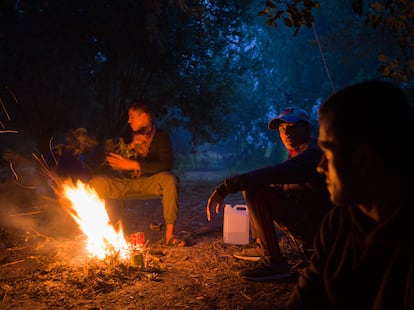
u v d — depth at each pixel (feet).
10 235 18.21
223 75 37.73
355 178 3.88
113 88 33.55
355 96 3.87
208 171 55.57
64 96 31.12
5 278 13.34
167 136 17.58
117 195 17.54
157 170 17.12
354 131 3.80
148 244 17.31
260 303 11.36
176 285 12.70
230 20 34.12
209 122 35.76
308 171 11.95
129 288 12.46
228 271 13.85
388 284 3.86
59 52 28.58
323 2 53.42
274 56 60.34
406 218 3.74
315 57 57.93
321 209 12.46
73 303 11.39
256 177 11.93
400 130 3.74
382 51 39.52
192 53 32.48
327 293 4.62
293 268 13.65
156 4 26.68
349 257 4.39
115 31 28.12
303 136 13.05
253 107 59.77
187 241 17.56
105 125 32.32
